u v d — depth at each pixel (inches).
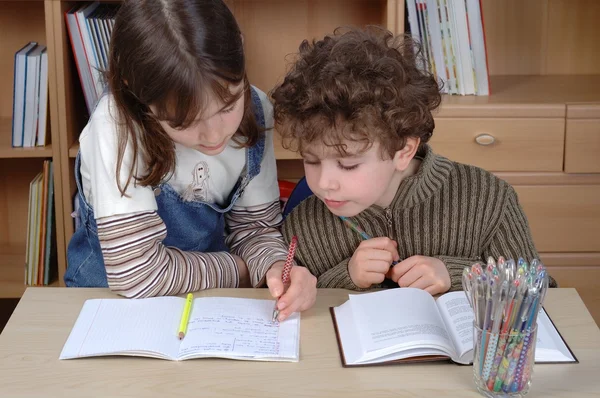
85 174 58.4
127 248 53.0
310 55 53.4
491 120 91.2
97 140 53.0
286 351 47.0
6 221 108.0
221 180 59.2
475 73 94.6
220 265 57.7
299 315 51.6
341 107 48.5
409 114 51.1
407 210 60.2
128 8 47.2
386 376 44.8
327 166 51.1
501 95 95.4
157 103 46.9
